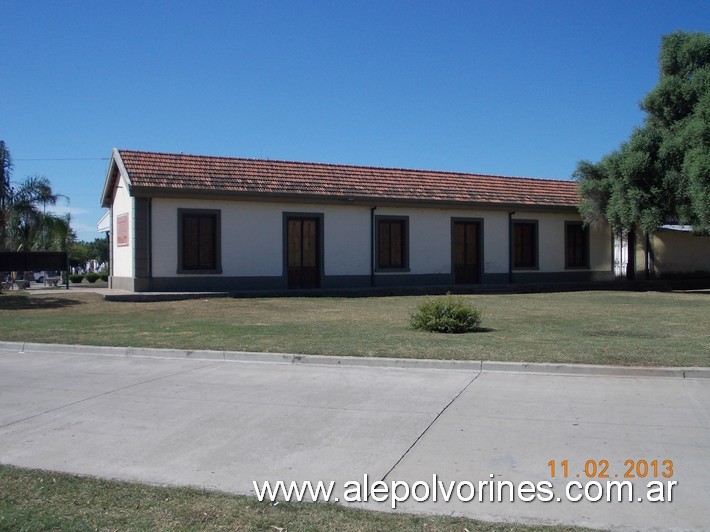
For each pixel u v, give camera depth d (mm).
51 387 9711
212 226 24156
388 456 6395
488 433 7098
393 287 26078
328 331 14773
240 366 11234
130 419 7848
